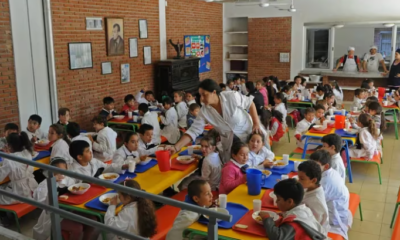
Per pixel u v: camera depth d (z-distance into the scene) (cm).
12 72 566
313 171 253
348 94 1042
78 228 285
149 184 308
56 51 625
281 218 232
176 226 243
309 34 1075
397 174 525
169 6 902
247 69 1173
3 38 548
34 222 392
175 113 626
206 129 535
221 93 346
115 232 191
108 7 723
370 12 999
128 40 782
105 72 730
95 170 349
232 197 280
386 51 1002
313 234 214
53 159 348
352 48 1012
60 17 627
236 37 1209
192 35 1005
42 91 614
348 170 490
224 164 347
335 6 1031
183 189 372
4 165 355
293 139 712
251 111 359
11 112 569
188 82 915
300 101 768
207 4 1062
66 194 290
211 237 161
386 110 704
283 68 1115
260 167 342
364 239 357
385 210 416
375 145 490
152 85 870
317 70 1068
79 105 679
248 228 228
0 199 343
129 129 621
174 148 350
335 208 295
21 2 569
